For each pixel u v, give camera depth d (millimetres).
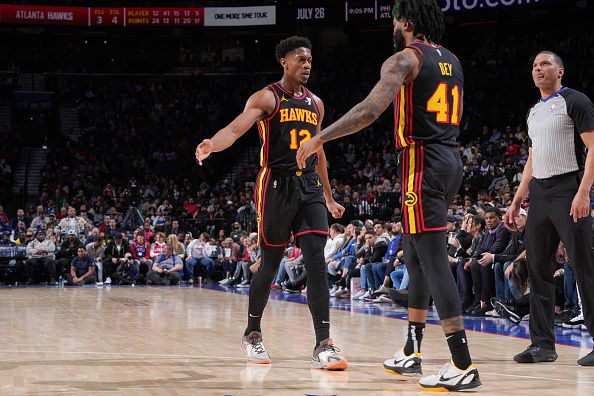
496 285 7883
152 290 12328
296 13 22328
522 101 20625
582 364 4059
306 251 4062
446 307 3146
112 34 25844
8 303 9023
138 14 22984
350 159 20609
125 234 16547
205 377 3498
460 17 22156
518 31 23391
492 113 20203
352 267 10992
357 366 3953
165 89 26031
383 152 19812
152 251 14758
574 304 6973
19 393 3025
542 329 4281
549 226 4355
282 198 4086
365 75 23891
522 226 7648
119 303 9125
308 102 4195
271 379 3451
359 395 3025
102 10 22969
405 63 3117
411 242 3602
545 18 22703
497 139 18266
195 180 22297
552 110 4328
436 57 3236
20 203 21234
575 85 20391
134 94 25906
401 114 3262
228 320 6840
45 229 16062
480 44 24016
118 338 5277
